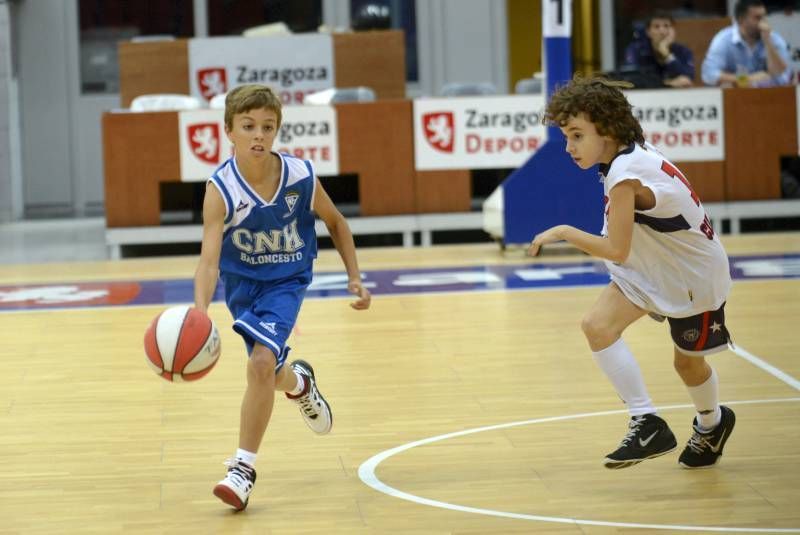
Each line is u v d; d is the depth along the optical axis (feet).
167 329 19.57
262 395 20.27
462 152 60.49
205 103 66.28
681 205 20.18
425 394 29.17
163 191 63.72
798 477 21.34
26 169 86.28
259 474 22.52
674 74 62.03
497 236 57.16
